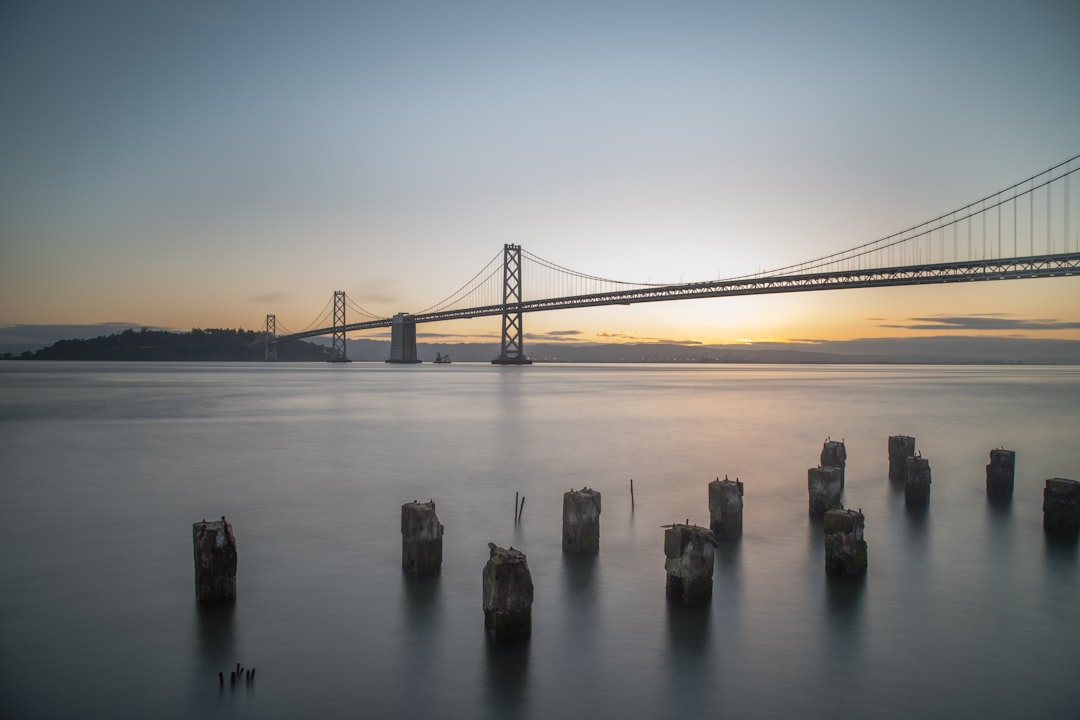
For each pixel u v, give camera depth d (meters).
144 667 8.51
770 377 123.75
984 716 7.61
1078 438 29.08
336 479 20.05
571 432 31.83
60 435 30.11
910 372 185.25
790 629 9.61
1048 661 8.77
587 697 7.94
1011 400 54.19
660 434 30.98
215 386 74.94
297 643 9.15
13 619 9.83
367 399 54.84
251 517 15.54
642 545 13.32
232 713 7.58
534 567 12.02
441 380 97.88
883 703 7.84
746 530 14.30
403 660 8.73
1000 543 13.51
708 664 8.66
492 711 7.67
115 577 11.51
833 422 36.28
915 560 12.48
